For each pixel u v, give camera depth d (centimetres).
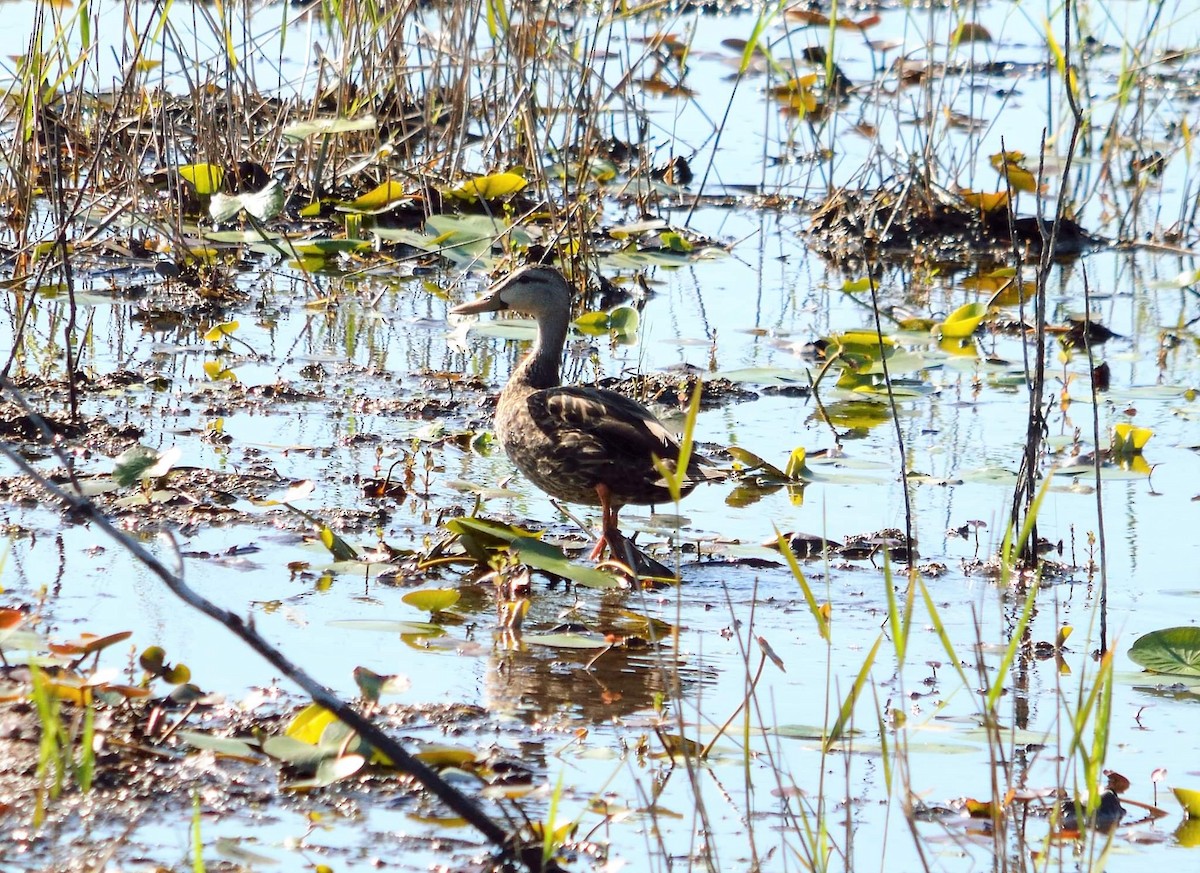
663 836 676
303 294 1677
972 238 2045
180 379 1364
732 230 2066
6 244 1681
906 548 1070
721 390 1438
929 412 1415
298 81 2202
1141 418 1409
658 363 1511
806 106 2150
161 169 1889
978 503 1174
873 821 709
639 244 1947
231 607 891
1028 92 2614
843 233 2039
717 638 909
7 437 1160
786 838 684
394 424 1296
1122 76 2028
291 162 1975
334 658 833
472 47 1916
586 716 792
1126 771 775
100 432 1189
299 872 617
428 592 883
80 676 736
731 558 1045
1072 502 1186
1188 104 2595
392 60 1942
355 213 1858
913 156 2064
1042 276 1060
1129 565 1058
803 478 1212
